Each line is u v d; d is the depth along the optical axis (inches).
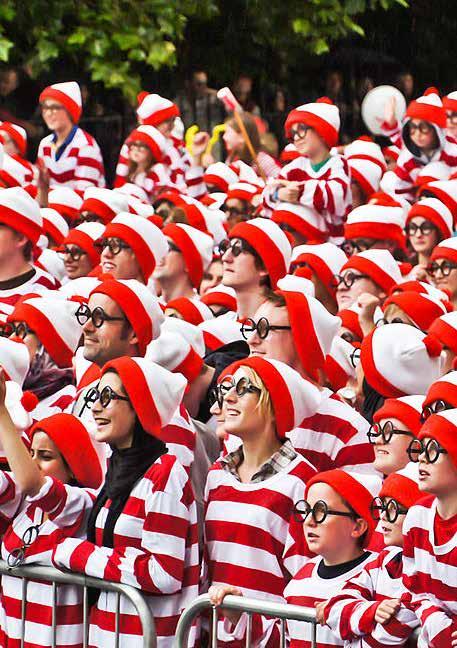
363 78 1739.7
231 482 609.0
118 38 1520.7
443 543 522.9
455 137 1153.4
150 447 599.2
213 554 605.6
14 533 634.2
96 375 682.8
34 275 858.1
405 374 653.9
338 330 706.8
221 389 607.5
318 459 650.2
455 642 509.4
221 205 1168.8
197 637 605.6
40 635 613.9
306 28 1619.1
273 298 663.8
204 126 1596.9
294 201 1029.2
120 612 590.2
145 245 818.2
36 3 1521.9
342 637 540.1
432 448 522.9
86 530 618.2
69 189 1181.7
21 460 606.9
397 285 767.7
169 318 716.7
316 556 587.5
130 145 1290.6
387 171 1240.2
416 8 1784.0
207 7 1566.2
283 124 1694.1
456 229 997.8
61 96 1304.1
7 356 687.7
